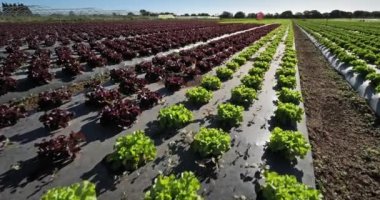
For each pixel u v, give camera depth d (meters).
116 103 10.64
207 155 8.00
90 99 11.67
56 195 5.67
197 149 8.13
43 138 9.13
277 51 29.77
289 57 23.11
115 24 64.88
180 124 9.88
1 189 6.68
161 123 9.65
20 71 16.97
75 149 7.95
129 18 106.69
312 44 41.53
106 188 6.78
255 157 8.25
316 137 10.42
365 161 8.87
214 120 10.63
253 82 14.56
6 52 23.92
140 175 7.25
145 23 73.69
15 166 7.37
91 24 62.91
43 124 9.81
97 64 18.50
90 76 16.92
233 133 9.69
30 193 6.59
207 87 14.59
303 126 10.70
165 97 13.24
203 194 6.71
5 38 31.09
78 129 9.80
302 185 6.40
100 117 10.70
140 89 13.80
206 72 18.44
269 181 6.51
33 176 7.15
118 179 7.06
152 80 16.05
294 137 8.30
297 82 17.23
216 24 79.50
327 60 27.33
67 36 35.50
